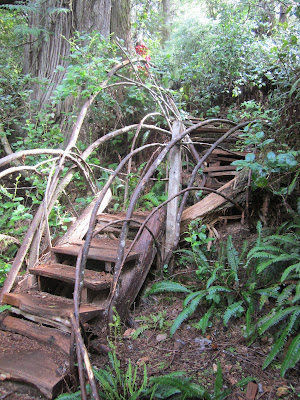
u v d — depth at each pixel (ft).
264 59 20.39
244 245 10.19
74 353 7.23
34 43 21.86
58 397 6.31
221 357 7.97
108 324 8.35
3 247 12.44
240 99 21.25
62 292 10.30
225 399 6.69
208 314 8.87
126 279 9.99
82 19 20.13
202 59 22.29
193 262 11.43
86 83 14.82
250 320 8.23
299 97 11.60
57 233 13.10
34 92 21.13
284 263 9.24
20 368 6.95
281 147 11.66
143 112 18.75
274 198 11.39
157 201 13.24
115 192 16.22
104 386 6.34
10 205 11.07
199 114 21.40
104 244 11.48
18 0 22.81
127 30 20.76
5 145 19.03
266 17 25.36
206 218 12.13
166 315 9.84
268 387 6.93
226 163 16.43
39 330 8.15
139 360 7.96
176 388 6.49
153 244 11.27
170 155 11.80
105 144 18.99
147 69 16.66
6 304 9.04
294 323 7.46
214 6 26.43
